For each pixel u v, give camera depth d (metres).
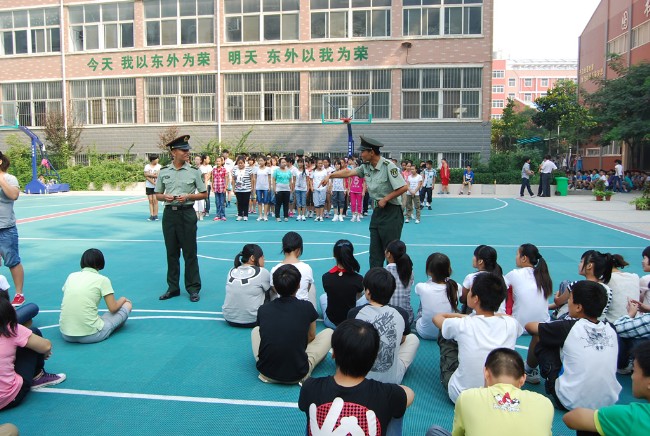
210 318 6.52
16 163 27.45
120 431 3.88
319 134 27.23
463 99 26.17
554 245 11.41
